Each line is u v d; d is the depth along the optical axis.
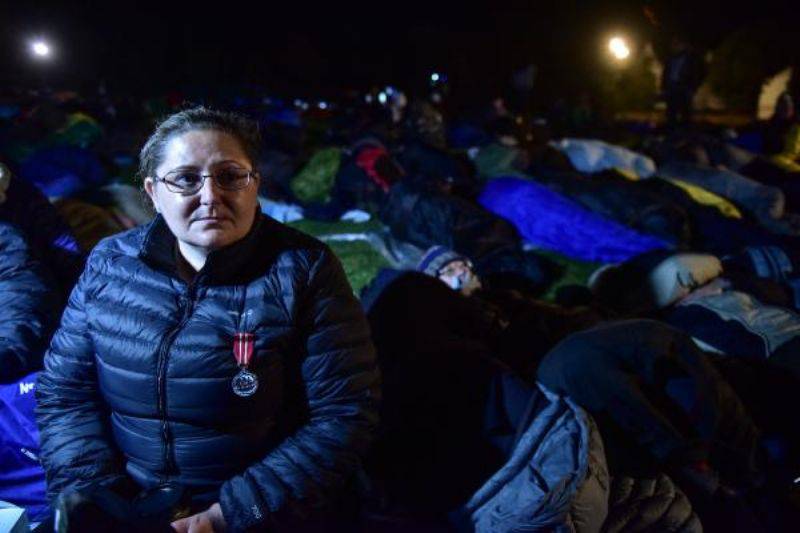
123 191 5.41
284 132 10.02
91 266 1.98
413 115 11.36
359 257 5.90
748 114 22.05
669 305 4.52
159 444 1.92
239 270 1.91
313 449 1.93
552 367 2.92
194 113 1.83
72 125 10.26
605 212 6.10
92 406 2.06
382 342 3.60
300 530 1.98
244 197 1.83
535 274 5.41
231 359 1.84
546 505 2.33
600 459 2.49
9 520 2.11
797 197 7.39
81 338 1.98
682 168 7.36
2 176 3.20
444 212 5.74
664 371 2.94
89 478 1.96
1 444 2.70
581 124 16.88
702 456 2.81
